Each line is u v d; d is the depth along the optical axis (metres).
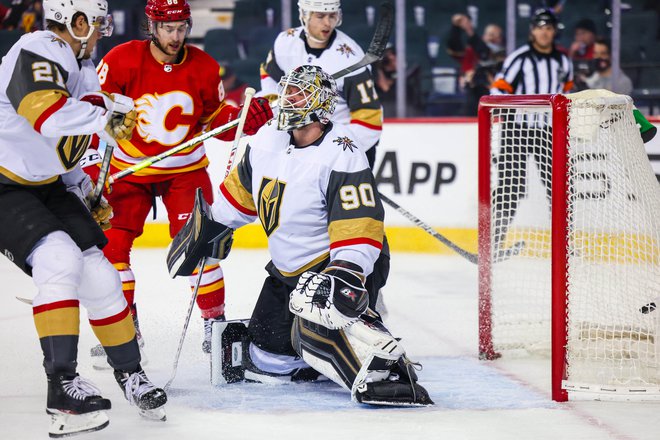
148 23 6.36
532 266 8.95
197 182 6.74
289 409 5.13
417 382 5.46
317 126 5.24
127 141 6.51
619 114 5.77
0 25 13.56
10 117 4.64
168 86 6.45
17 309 8.37
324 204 5.26
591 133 5.61
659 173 10.86
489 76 12.88
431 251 11.57
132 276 6.50
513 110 9.14
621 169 5.84
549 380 5.81
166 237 12.08
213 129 6.43
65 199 4.91
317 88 5.12
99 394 4.59
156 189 6.76
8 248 4.66
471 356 6.51
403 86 12.70
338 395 5.45
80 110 4.52
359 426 4.78
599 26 12.85
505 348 6.54
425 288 9.28
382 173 11.65
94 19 4.79
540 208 9.10
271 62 7.94
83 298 4.84
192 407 5.19
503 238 7.88
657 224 5.83
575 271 5.67
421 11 13.93
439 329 7.40
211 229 5.59
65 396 4.54
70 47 4.71
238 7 14.19
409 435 4.62
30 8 13.52
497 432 4.68
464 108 13.04
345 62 7.66
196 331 7.30
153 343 6.89
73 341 4.57
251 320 5.73
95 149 6.57
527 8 13.83
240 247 12.05
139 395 4.84
